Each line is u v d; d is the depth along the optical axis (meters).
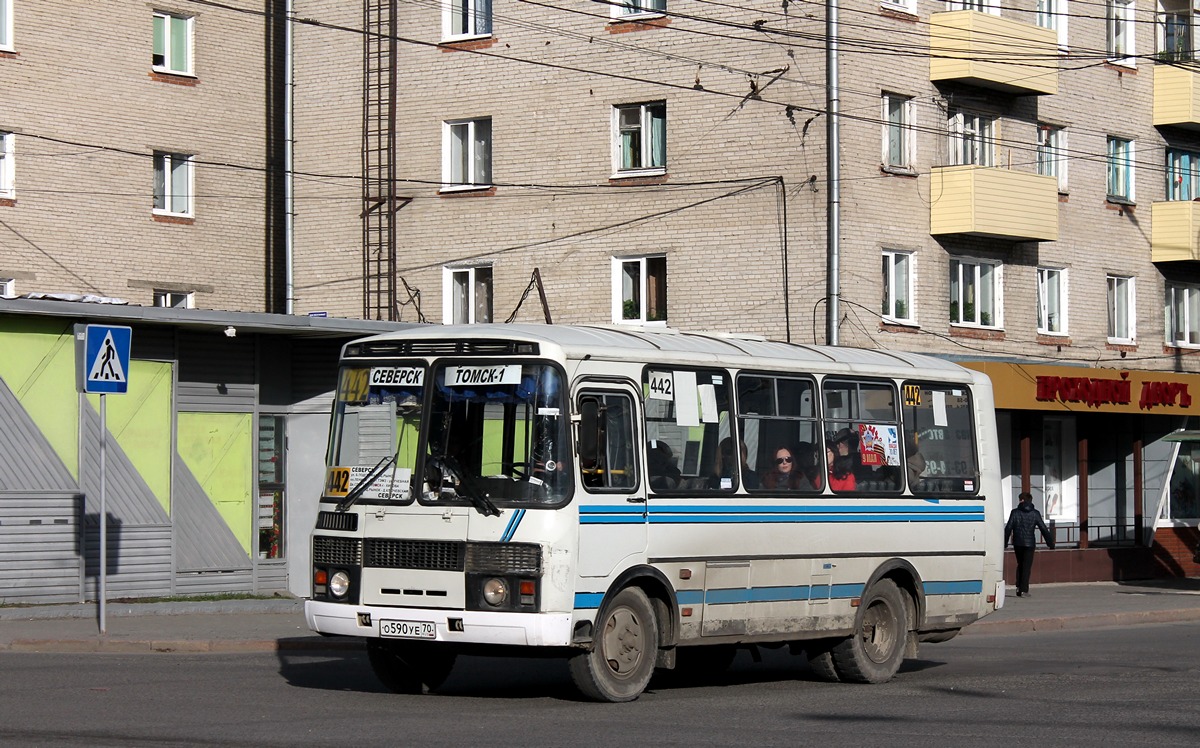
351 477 12.77
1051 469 35.66
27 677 13.82
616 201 32.09
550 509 12.00
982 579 16.33
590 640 12.20
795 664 17.09
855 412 15.09
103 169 33.56
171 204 35.06
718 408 13.62
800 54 30.00
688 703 12.80
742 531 13.61
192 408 21.94
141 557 21.20
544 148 32.94
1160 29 37.34
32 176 32.34
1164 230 37.03
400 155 34.59
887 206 30.67
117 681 13.62
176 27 35.12
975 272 33.00
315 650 17.48
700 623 13.26
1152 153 37.28
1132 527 36.34
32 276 32.31
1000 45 31.91
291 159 35.66
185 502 21.78
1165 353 37.44
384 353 12.91
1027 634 23.03
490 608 11.94
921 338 31.27
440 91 34.16
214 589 22.06
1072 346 34.97
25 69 32.22
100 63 33.53
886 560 15.12
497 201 33.44
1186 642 20.84
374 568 12.44
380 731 10.71
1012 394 31.16
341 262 35.16
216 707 11.90
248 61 36.38
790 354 14.59
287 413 23.17
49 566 20.16
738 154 30.72
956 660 17.55
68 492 20.36
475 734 10.64
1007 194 31.78
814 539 14.34
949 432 16.17
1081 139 35.31
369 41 35.03
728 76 30.84
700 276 31.09
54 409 20.31
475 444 12.33
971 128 32.81
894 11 30.88
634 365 12.88
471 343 12.55
